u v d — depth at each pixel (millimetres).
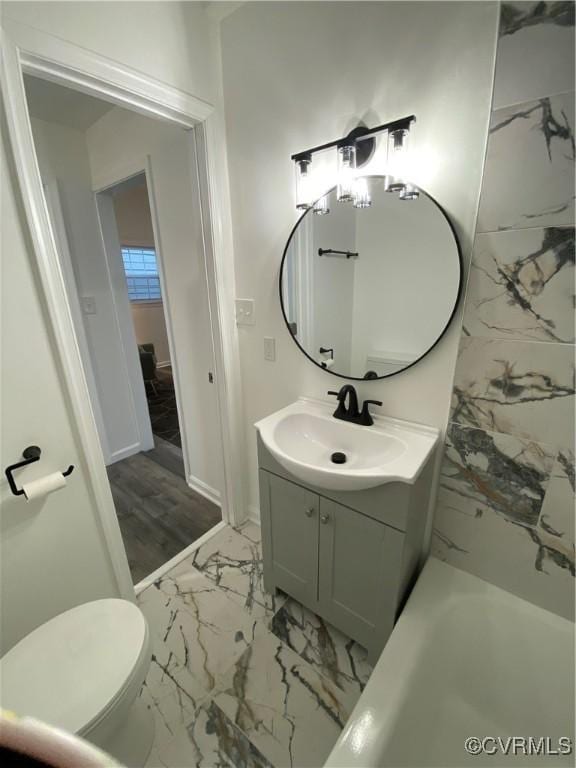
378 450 1311
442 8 943
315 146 1281
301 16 1187
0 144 944
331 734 1135
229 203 1597
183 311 2031
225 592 1649
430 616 1133
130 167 2006
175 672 1312
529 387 1036
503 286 1011
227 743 1117
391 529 1123
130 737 1036
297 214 1403
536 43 830
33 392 1109
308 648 1397
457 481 1243
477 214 1004
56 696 881
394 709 897
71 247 2340
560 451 1028
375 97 1111
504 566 1217
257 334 1706
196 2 1320
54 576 1271
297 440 1468
